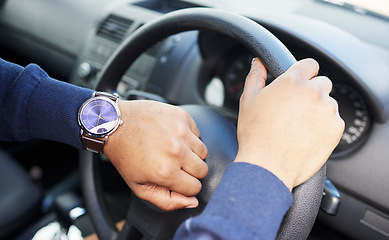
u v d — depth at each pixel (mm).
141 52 652
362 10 933
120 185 1127
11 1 1586
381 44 822
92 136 449
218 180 496
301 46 704
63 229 972
